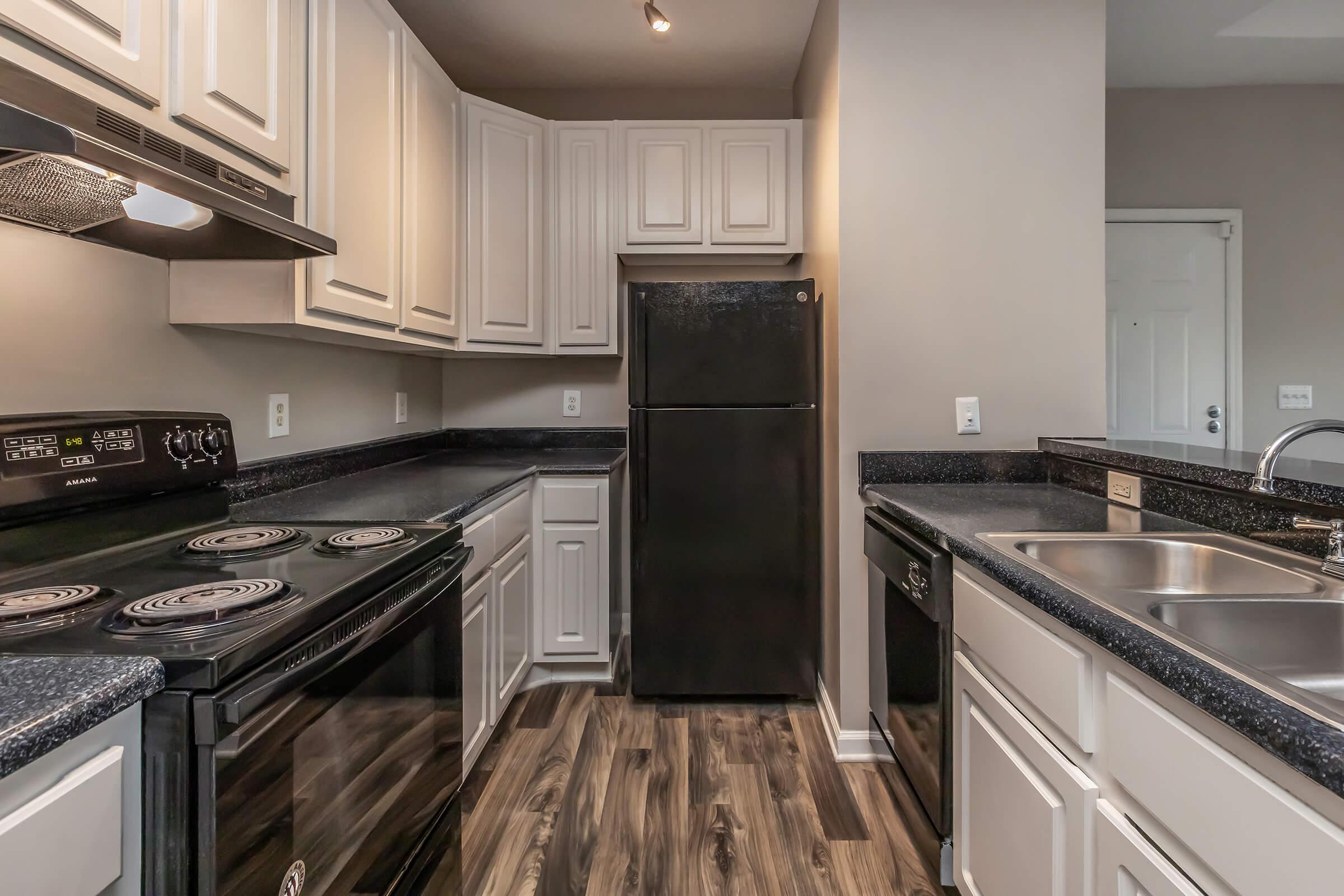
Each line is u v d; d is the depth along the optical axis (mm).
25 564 992
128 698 606
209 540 1177
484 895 1455
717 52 2699
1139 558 1266
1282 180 3059
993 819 1152
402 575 1090
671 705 2395
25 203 952
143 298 1335
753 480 2371
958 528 1358
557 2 2336
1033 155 2016
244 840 689
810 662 2381
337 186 1535
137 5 985
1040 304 2031
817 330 2371
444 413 3104
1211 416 3086
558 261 2764
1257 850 600
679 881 1499
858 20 2016
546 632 2496
